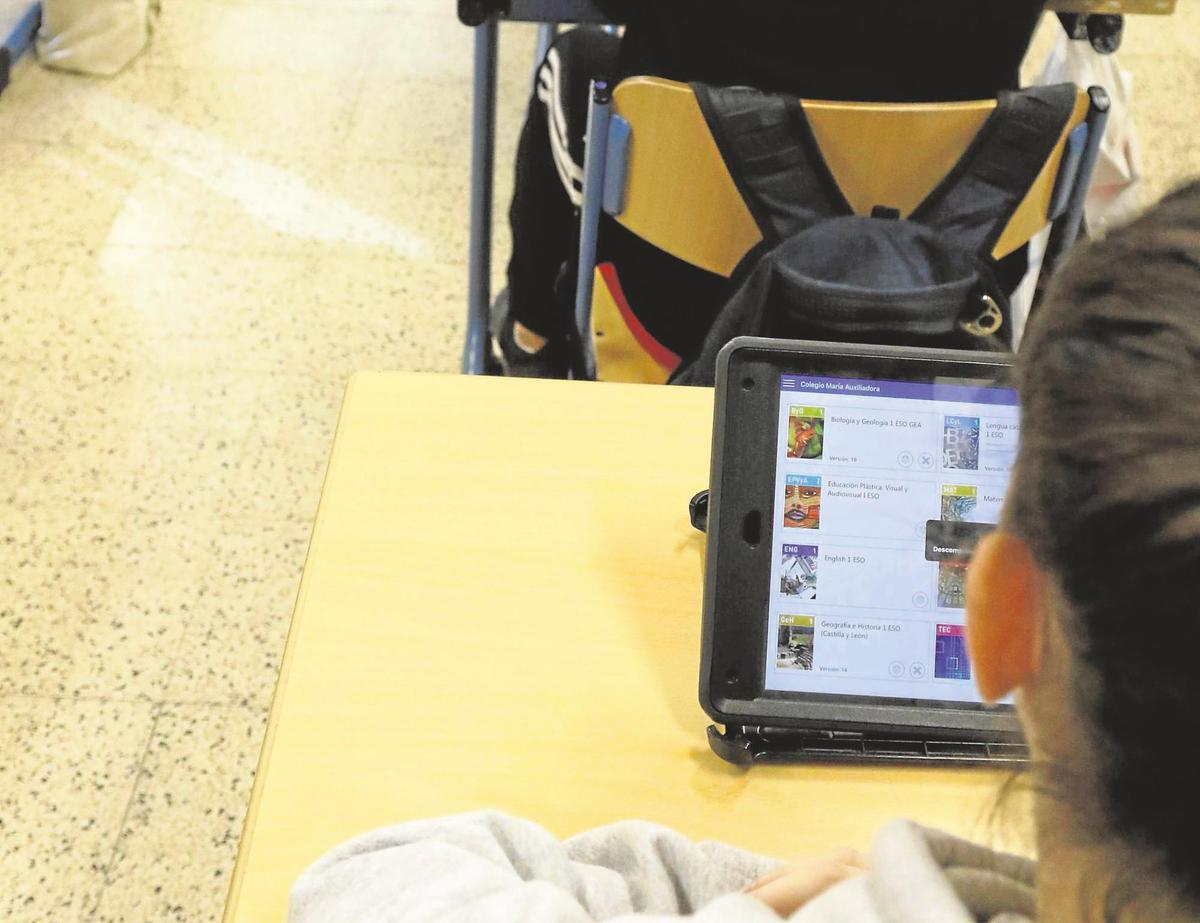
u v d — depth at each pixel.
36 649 1.66
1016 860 0.33
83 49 2.54
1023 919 0.31
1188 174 0.29
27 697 1.60
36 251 2.20
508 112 2.57
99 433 1.92
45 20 2.54
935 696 0.72
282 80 2.61
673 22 1.29
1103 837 0.25
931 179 1.29
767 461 0.71
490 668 0.78
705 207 1.32
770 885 0.56
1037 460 0.26
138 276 2.17
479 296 1.85
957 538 0.71
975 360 0.70
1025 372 0.27
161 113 2.50
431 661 0.78
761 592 0.71
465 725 0.75
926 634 0.72
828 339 1.24
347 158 2.44
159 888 1.44
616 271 1.51
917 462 0.71
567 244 1.69
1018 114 1.23
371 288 2.18
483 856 0.62
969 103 1.23
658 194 1.33
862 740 0.74
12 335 2.05
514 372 1.88
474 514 0.86
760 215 1.30
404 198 2.36
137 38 2.58
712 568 0.71
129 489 1.85
